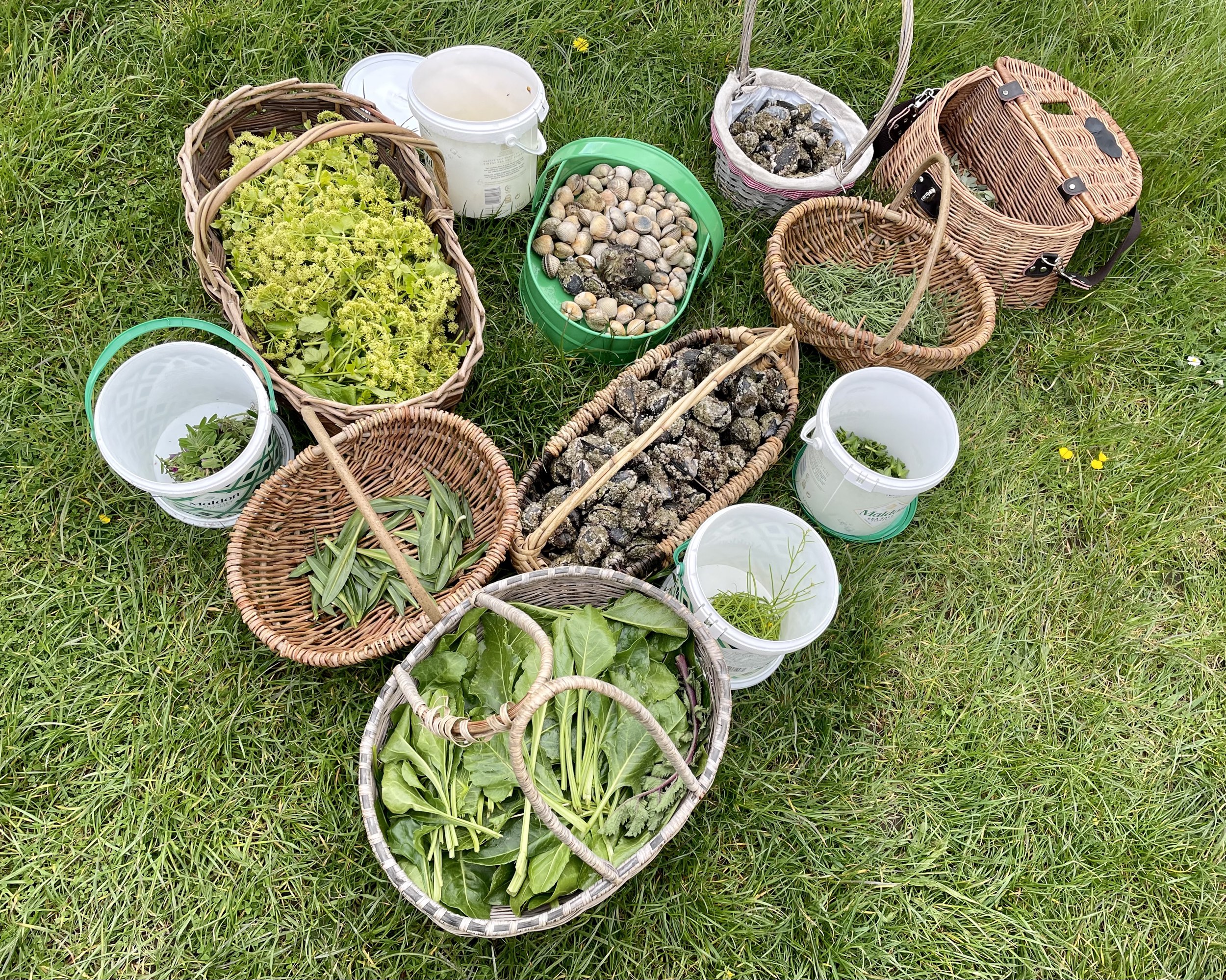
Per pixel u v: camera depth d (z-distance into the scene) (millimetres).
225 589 2398
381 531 1869
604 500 2332
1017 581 2771
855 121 3029
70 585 2334
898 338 2555
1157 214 3336
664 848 2285
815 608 2258
